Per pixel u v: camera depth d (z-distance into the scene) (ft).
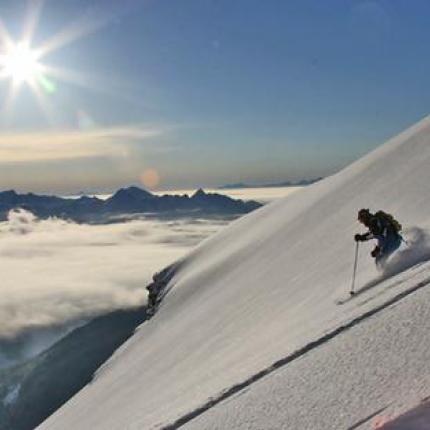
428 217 52.34
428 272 29.37
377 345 20.97
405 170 88.99
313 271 69.00
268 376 27.27
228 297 97.35
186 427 28.17
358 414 16.30
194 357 67.36
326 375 21.27
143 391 68.90
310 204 130.82
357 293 39.83
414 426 9.65
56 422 111.04
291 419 19.20
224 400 28.58
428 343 18.19
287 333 41.60
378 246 40.40
